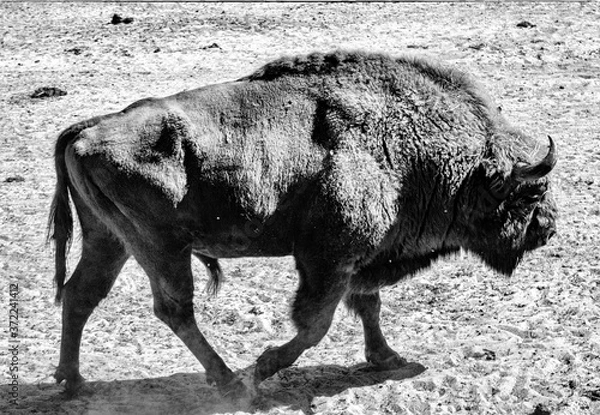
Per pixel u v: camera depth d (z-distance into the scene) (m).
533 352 7.47
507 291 9.29
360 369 7.59
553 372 7.09
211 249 7.06
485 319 8.52
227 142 6.88
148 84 20.38
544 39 22.86
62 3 29.30
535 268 9.92
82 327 7.21
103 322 8.91
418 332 8.36
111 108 18.70
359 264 7.10
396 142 7.08
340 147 6.93
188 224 6.88
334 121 6.98
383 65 7.25
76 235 11.38
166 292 6.95
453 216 7.30
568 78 19.94
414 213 7.20
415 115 7.14
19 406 6.96
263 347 8.30
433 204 7.23
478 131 7.24
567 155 14.62
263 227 6.96
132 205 6.79
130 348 8.32
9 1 29.73
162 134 6.81
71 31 25.62
